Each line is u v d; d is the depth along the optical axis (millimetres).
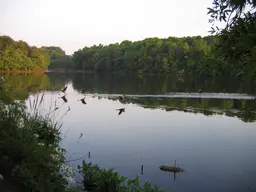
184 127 15797
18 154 4516
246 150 11352
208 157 10438
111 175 6742
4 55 85500
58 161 5941
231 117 18766
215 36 2900
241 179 8352
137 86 45125
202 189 7590
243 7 2668
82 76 82375
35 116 7906
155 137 13469
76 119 17625
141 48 102188
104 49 121312
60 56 162250
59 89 38344
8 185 3922
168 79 63312
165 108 23016
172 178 8352
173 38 108750
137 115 19672
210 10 2865
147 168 9156
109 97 30781
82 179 6738
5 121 5090
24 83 45406
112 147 11469
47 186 4227
